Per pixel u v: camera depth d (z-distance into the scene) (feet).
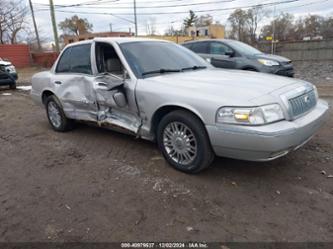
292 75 27.63
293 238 7.03
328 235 7.09
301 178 9.89
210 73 11.89
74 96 14.11
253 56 26.35
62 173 11.11
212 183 9.75
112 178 10.45
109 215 8.21
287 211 8.09
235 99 8.66
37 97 17.16
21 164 12.23
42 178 10.77
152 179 10.20
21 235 7.52
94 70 13.03
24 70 78.07
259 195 8.95
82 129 16.89
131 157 12.26
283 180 9.80
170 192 9.29
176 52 13.76
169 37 134.21
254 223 7.63
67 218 8.16
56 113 16.22
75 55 14.35
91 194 9.40
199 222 7.75
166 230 7.48
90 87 12.95
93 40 13.41
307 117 9.41
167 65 12.46
